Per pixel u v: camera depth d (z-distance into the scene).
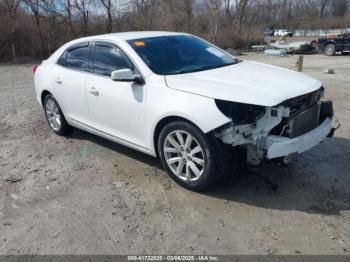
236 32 31.47
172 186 4.15
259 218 3.48
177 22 30.52
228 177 4.25
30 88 10.85
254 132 3.55
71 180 4.44
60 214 3.72
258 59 20.41
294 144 3.56
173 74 4.19
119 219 3.58
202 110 3.60
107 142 5.62
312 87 3.88
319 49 22.75
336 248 3.04
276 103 3.39
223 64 4.70
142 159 4.91
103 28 26.97
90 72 5.00
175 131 3.90
